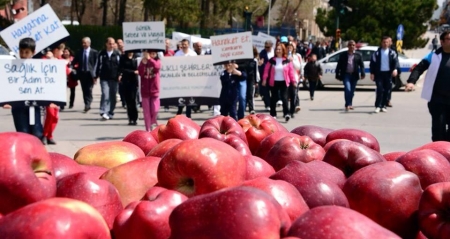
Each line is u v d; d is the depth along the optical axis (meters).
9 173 2.03
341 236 1.74
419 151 2.66
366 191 2.29
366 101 21.50
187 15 48.94
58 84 8.83
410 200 2.27
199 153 2.34
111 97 16.27
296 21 69.25
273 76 15.45
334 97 23.45
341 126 14.77
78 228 1.78
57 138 12.35
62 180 2.29
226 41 12.78
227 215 1.79
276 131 3.54
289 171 2.40
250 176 2.65
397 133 13.53
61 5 64.50
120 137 12.70
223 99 12.89
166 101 14.30
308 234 1.76
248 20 34.00
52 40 9.85
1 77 8.70
